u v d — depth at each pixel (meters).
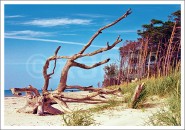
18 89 8.35
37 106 8.09
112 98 9.28
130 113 6.95
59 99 8.32
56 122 6.68
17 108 9.02
